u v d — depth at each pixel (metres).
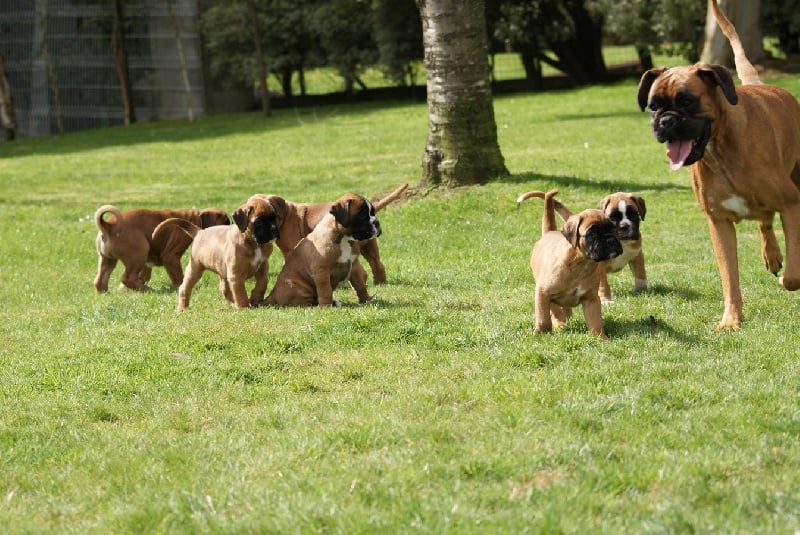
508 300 11.62
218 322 11.21
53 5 52.41
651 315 10.31
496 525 5.60
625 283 12.39
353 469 6.63
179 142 38.44
